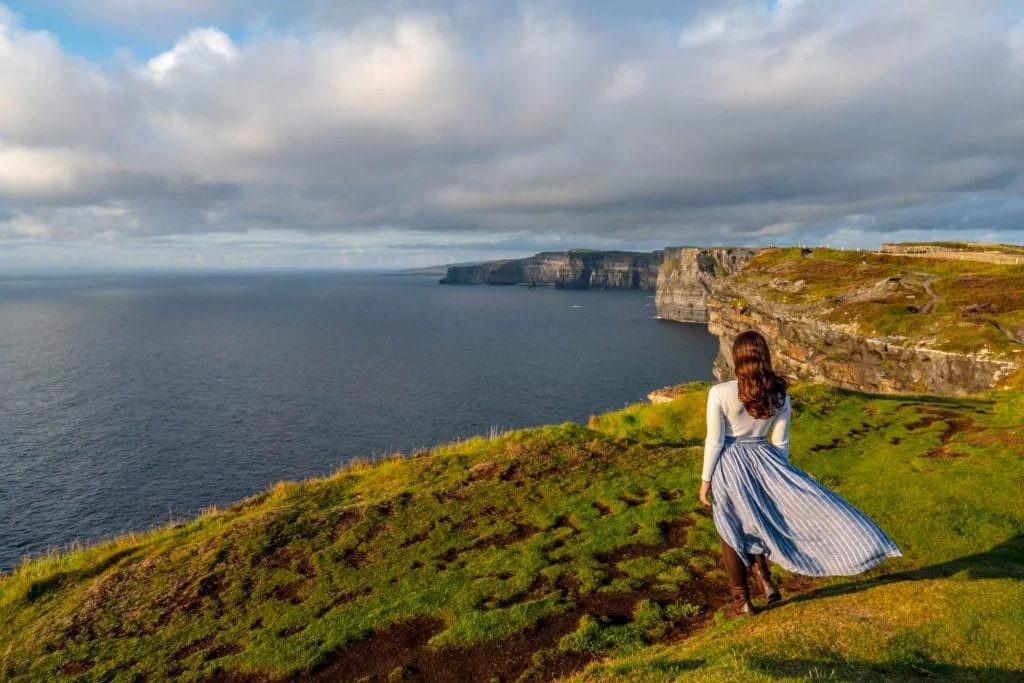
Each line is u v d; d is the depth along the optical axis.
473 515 11.37
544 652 6.80
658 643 6.69
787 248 133.25
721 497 6.15
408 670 6.91
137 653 8.31
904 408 16.28
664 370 116.88
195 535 12.71
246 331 198.75
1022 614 5.38
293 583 9.59
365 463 18.44
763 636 5.63
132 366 125.88
